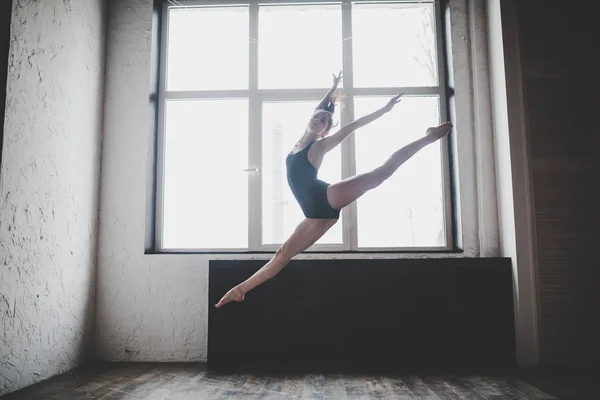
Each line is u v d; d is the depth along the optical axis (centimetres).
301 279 319
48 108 292
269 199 374
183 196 376
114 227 355
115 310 347
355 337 314
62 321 304
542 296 315
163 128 380
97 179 355
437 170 374
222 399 239
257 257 348
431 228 369
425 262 319
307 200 214
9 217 255
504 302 317
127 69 370
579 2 339
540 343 311
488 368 307
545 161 326
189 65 389
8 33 255
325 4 393
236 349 315
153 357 341
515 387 260
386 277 319
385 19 391
